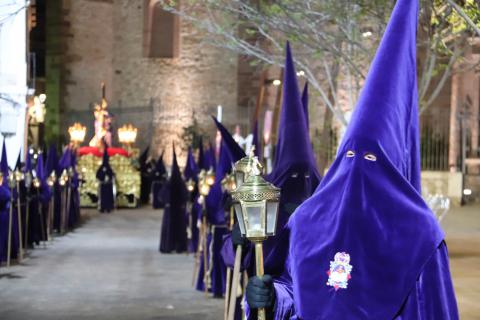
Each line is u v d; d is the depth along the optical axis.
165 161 33.22
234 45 15.25
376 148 3.10
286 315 3.24
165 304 9.45
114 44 34.41
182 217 15.09
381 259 3.03
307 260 3.14
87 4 34.06
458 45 12.78
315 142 26.28
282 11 12.43
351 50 13.23
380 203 3.07
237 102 32.66
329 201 3.19
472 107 25.02
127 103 34.22
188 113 33.25
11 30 18.33
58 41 33.78
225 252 7.52
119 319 8.49
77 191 22.05
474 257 13.22
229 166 9.77
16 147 18.36
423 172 24.73
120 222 22.39
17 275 11.92
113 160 27.95
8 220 13.20
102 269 12.70
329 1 12.19
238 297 7.28
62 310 9.02
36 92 35.84
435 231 3.05
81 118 33.94
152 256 14.64
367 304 3.02
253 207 3.24
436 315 3.04
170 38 33.81
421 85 12.70
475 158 24.81
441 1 10.73
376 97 3.19
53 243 16.84
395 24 3.31
